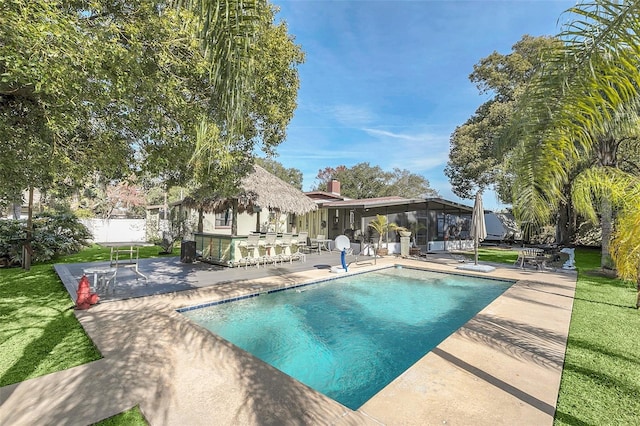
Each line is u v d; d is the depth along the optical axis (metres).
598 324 5.41
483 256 16.77
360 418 2.72
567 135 3.21
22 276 9.24
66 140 4.57
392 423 2.66
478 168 18.53
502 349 4.33
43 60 3.06
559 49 2.89
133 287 7.96
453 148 21.52
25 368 3.58
